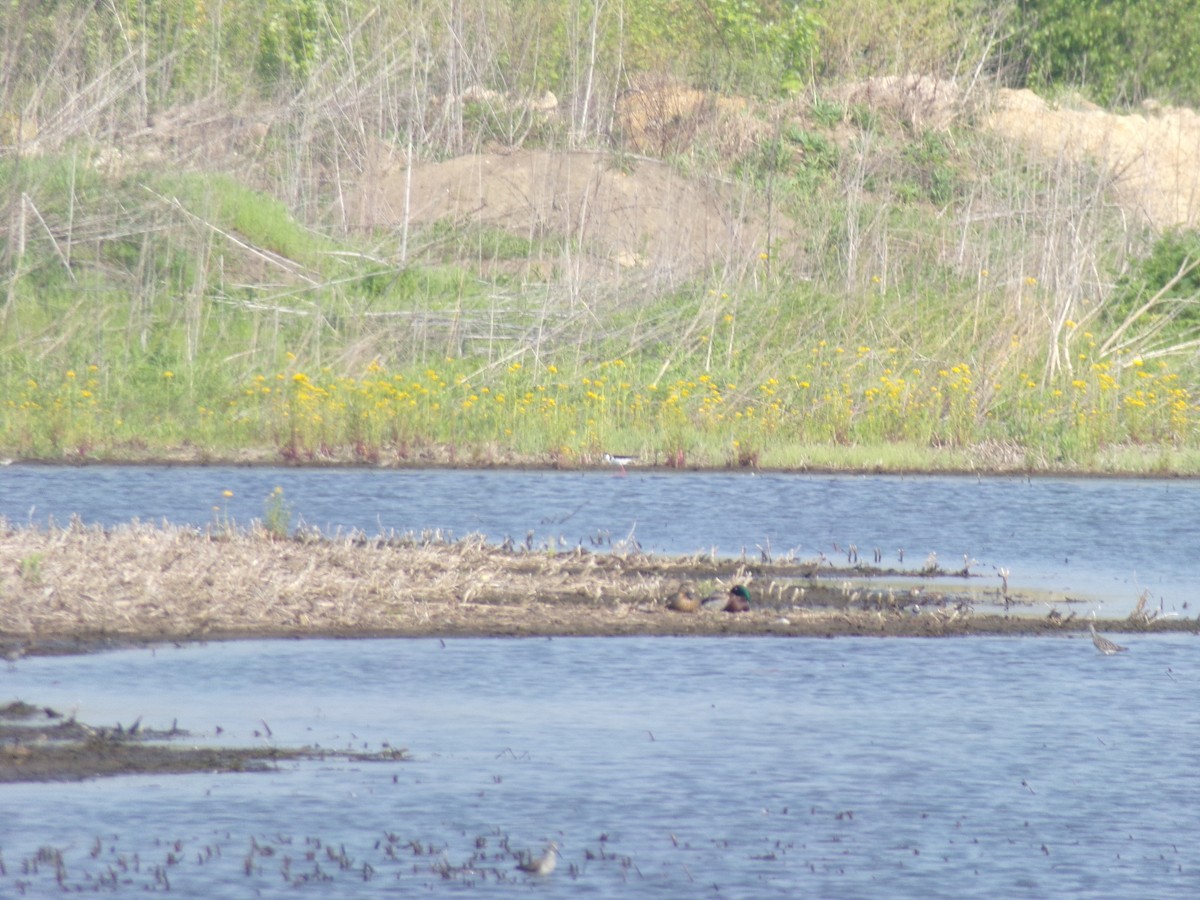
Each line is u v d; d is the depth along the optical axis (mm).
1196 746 42812
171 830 35438
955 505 84562
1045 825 36719
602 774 39812
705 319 115562
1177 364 115688
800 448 99562
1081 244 119062
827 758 41344
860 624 56500
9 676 46812
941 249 128250
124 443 97938
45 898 31719
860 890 32812
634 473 94875
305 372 106625
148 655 49688
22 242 117500
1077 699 47375
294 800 37469
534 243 130125
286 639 52281
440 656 50812
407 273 123312
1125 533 77438
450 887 32688
